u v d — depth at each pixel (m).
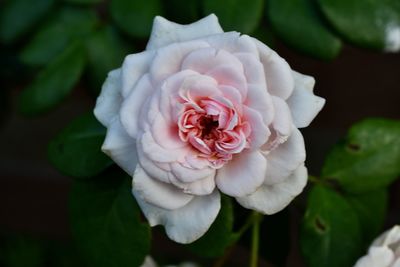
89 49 0.47
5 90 0.59
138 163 0.37
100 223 0.42
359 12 0.44
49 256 0.76
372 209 0.45
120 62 0.47
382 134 0.44
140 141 0.36
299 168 0.38
